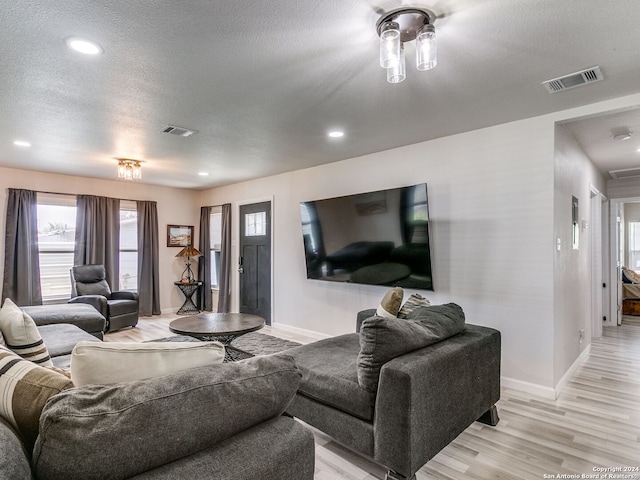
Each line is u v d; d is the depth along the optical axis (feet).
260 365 4.06
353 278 13.66
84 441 2.78
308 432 4.02
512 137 10.24
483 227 10.78
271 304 18.08
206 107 9.11
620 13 5.38
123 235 20.38
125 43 6.23
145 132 11.12
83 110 9.32
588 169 13.80
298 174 16.76
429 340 6.69
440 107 9.16
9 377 3.35
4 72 7.27
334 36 6.03
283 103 8.87
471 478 6.31
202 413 3.35
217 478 3.20
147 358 3.75
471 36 5.99
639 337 16.25
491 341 7.85
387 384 5.77
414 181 12.42
